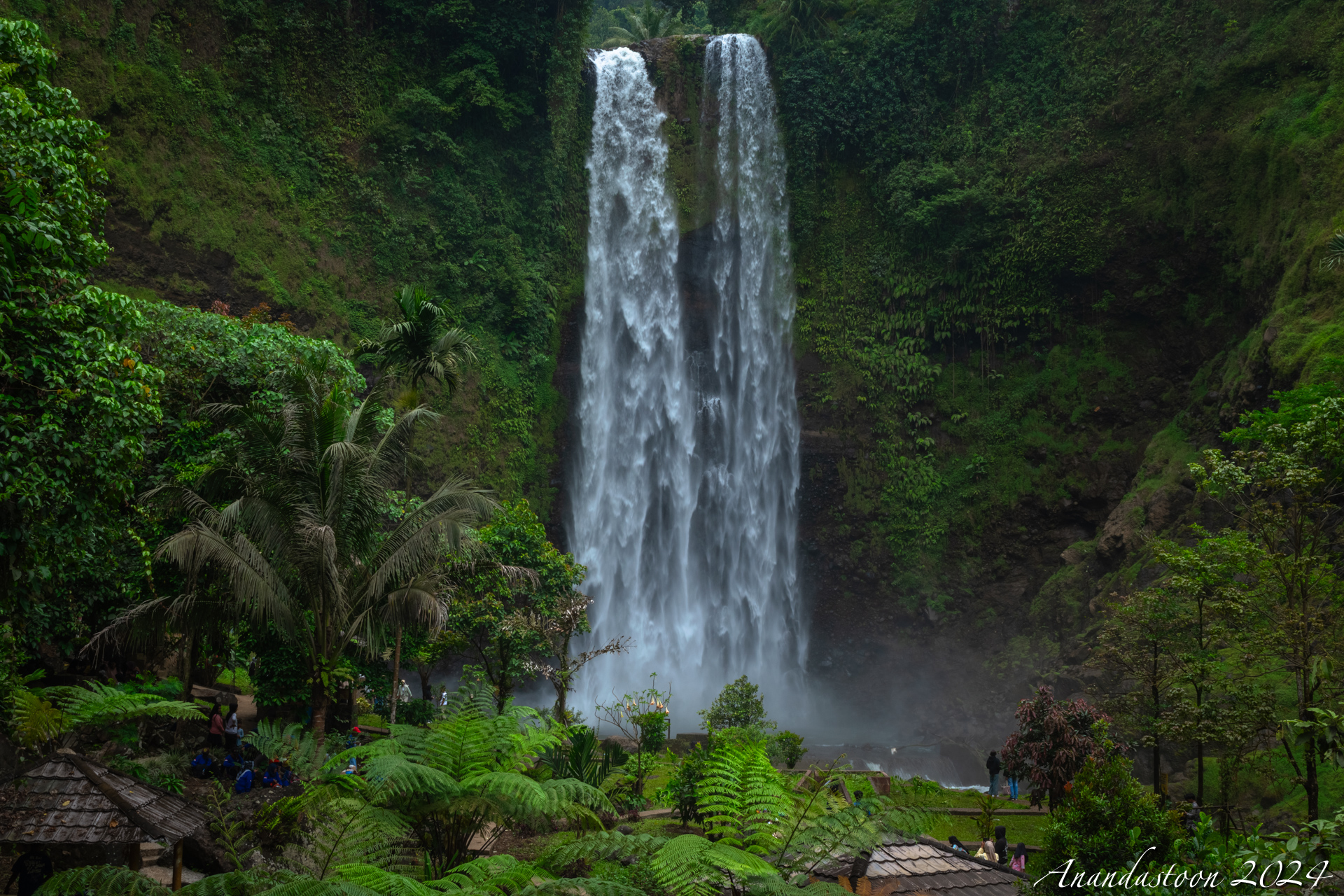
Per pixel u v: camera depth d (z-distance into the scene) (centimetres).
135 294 2722
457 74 3644
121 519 1401
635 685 3775
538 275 3791
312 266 3216
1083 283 3797
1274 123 3206
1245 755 1764
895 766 2872
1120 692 2727
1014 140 3888
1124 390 3706
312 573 1486
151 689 1596
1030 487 3794
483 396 3556
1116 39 3712
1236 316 3394
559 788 661
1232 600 1614
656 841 564
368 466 1552
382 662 1955
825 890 523
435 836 715
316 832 608
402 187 3503
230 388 1900
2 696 1047
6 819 731
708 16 5159
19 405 926
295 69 3291
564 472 3847
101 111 2703
